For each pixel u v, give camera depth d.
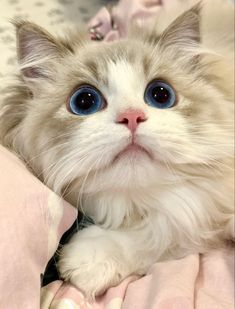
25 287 0.12
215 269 0.15
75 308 0.14
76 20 0.28
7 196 0.13
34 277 0.12
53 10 0.28
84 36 0.19
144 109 0.15
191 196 0.16
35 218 0.13
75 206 0.16
